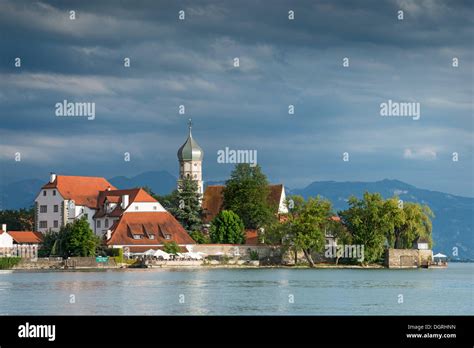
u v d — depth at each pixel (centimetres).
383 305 11806
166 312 10812
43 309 11106
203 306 11500
